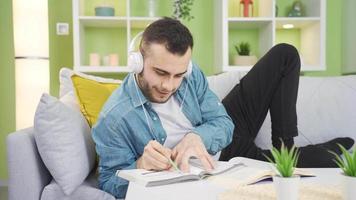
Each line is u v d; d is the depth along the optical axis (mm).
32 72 2822
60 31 3211
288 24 3166
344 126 2094
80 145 1324
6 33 3227
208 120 1489
